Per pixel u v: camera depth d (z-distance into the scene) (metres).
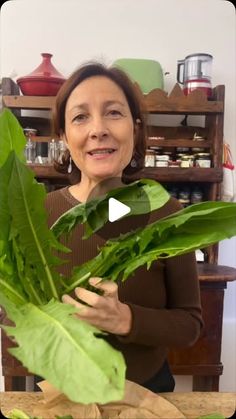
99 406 0.42
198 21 1.36
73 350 0.28
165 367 0.68
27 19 1.33
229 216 0.38
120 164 0.55
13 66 1.35
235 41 1.37
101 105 0.53
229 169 1.32
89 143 0.54
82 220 0.41
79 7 1.33
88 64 0.60
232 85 1.39
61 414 0.40
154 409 0.42
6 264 0.38
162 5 1.34
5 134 0.40
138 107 0.65
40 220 0.36
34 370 0.27
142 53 1.36
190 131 1.38
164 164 1.25
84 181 0.64
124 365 0.26
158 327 0.54
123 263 0.42
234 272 1.15
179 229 0.39
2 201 0.34
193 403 0.51
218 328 1.14
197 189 1.34
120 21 1.34
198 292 0.66
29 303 0.36
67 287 0.42
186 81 1.25
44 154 1.23
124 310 0.51
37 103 1.17
